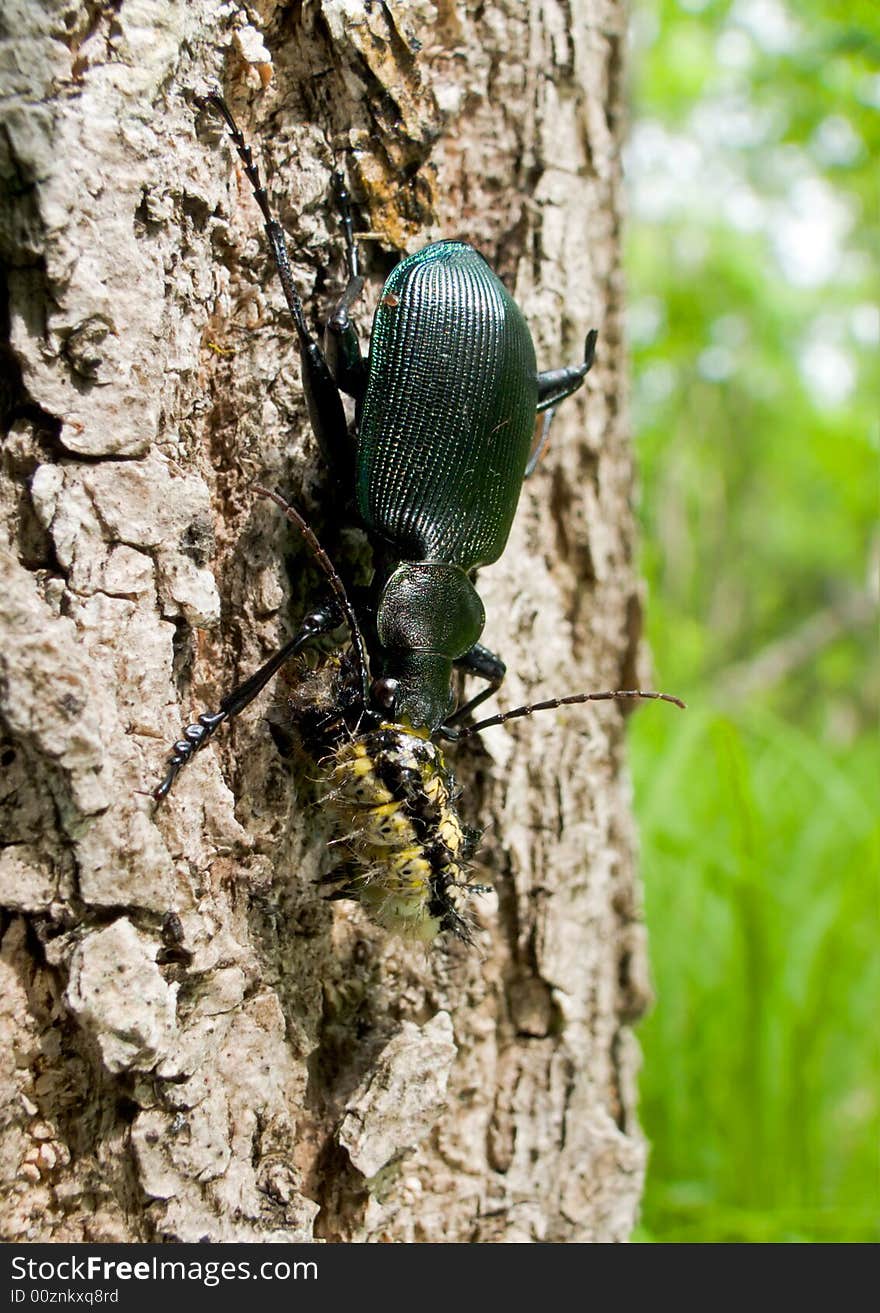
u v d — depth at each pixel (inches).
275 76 5.2
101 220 4.8
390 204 5.4
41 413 4.8
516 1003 5.8
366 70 5.3
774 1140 7.1
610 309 6.3
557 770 5.8
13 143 4.7
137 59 4.9
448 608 5.3
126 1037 4.8
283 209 5.3
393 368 5.3
